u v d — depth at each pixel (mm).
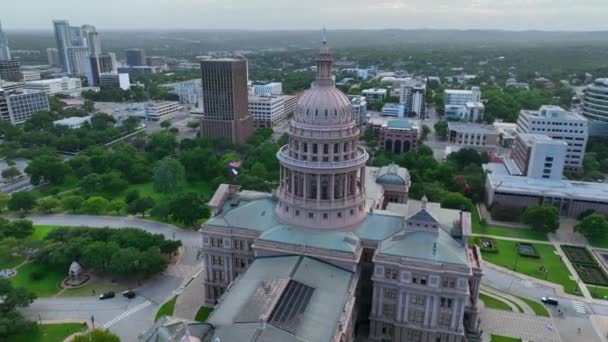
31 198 194375
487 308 128750
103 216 194875
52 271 149000
